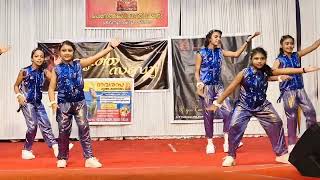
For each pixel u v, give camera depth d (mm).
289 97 5891
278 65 5859
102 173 4262
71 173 4281
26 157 5938
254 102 4871
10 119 8852
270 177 4227
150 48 8977
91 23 8961
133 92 8969
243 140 8086
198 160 5453
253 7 8945
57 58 8844
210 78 6184
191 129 8961
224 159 4934
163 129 8969
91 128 8914
